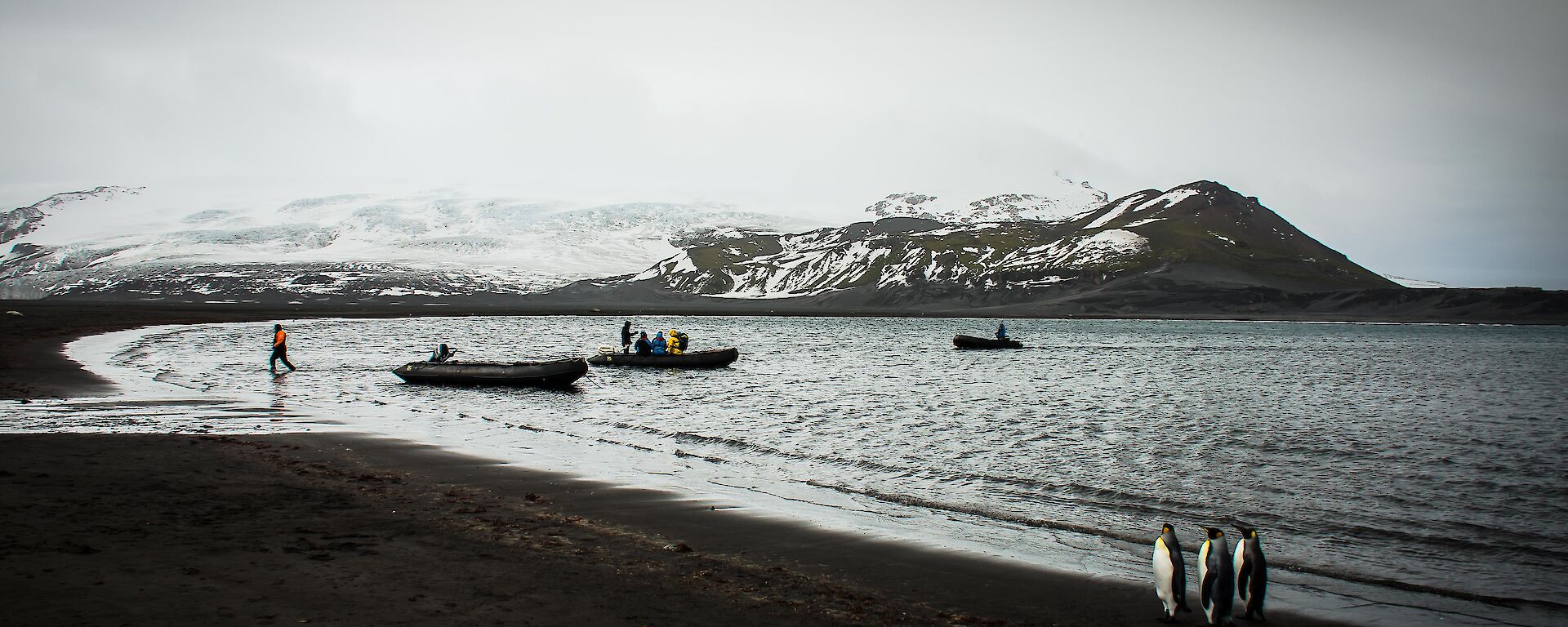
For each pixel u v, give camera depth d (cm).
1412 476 2417
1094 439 3028
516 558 1299
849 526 1616
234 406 3244
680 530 1535
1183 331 16338
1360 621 1166
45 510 1470
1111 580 1314
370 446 2370
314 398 3625
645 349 5922
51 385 3734
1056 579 1314
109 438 2317
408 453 2272
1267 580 1372
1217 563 1113
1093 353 8875
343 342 8488
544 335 11250
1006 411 3819
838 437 2956
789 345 9969
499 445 2486
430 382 4447
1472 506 2019
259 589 1095
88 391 3578
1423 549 1616
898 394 4484
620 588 1176
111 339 7681
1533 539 1695
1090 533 1653
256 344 7762
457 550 1327
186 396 3528
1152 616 1159
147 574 1137
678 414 3484
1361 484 2288
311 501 1627
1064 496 2050
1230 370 6669
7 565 1149
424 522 1495
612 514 1642
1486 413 3969
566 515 1611
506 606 1077
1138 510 1912
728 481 2064
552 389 4378
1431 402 4428
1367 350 10162
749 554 1395
